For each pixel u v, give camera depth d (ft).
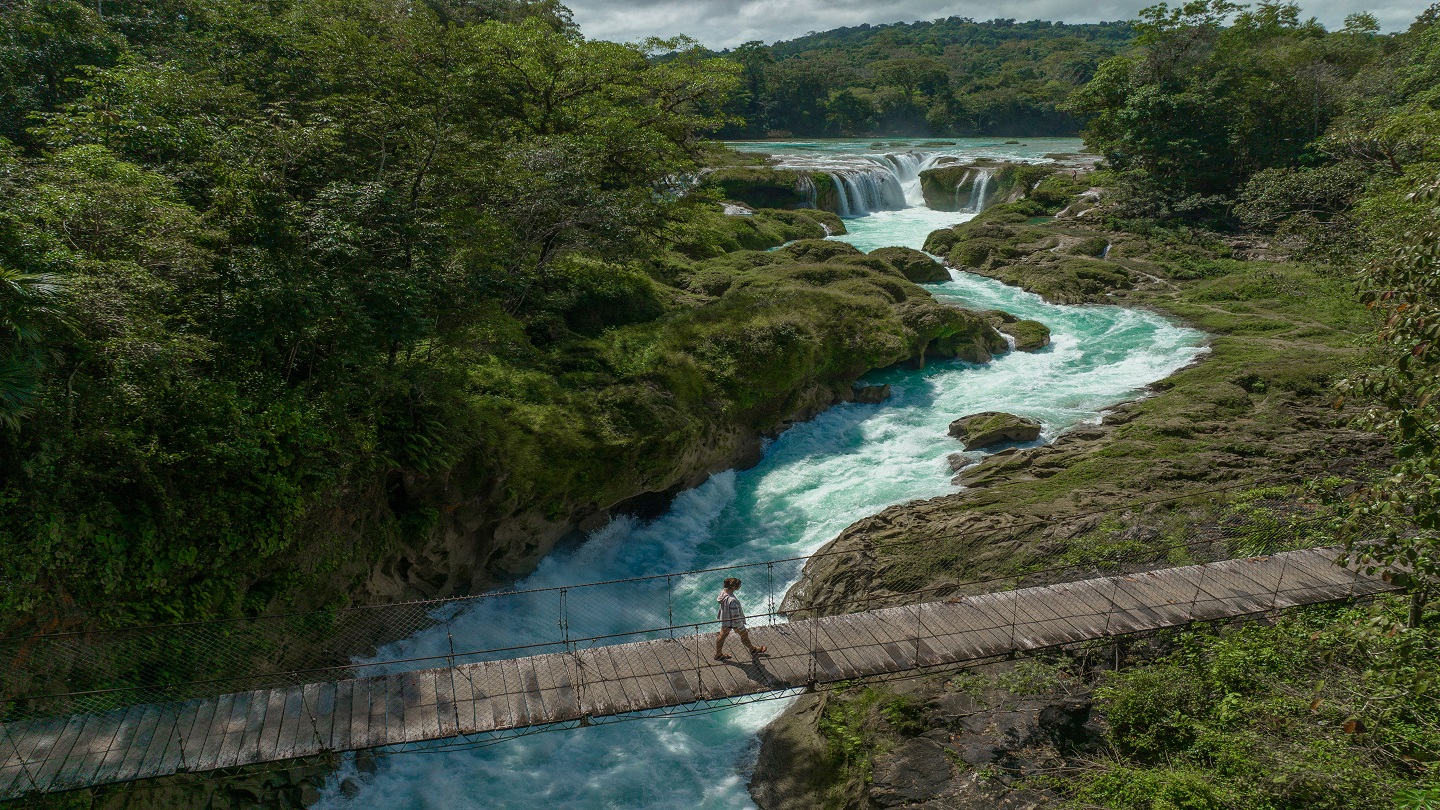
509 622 70.44
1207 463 80.69
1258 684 48.65
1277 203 153.79
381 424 64.69
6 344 40.93
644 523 84.07
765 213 190.39
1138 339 123.75
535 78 117.19
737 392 93.71
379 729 44.11
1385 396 33.32
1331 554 59.47
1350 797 39.14
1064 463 85.46
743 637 49.65
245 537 53.31
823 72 437.17
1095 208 189.88
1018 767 48.57
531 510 73.67
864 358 108.17
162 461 48.55
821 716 56.75
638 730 59.36
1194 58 191.21
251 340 54.70
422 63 93.15
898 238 192.75
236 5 96.58
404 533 66.90
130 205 52.06
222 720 44.52
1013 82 460.55
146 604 49.19
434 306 73.82
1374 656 43.39
